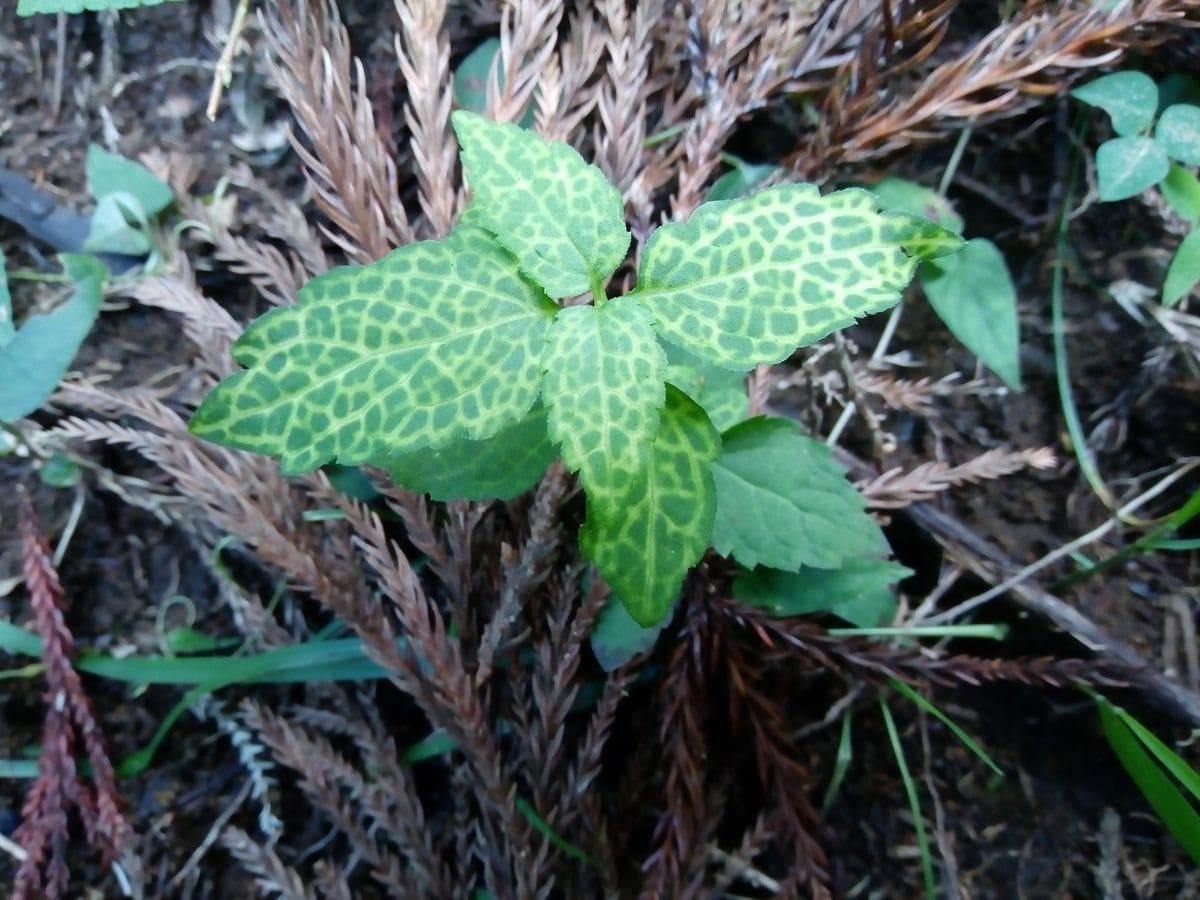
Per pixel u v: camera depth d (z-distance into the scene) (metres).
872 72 0.24
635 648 0.23
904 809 0.26
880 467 0.27
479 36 0.27
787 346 0.17
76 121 0.27
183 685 0.26
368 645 0.24
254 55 0.27
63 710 0.24
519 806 0.24
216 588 0.27
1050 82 0.25
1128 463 0.26
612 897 0.24
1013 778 0.26
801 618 0.25
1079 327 0.27
